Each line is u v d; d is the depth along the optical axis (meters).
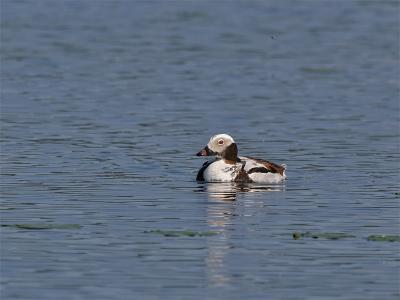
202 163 30.02
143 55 54.22
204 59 53.16
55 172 28.34
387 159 30.66
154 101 41.06
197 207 24.41
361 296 17.75
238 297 17.64
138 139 33.50
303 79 47.38
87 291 17.84
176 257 19.95
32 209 24.00
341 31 64.31
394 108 40.00
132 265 19.39
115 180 27.44
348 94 43.38
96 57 53.31
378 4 76.56
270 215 23.64
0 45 57.03
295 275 18.86
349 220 23.19
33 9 73.00
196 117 37.69
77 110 38.84
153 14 71.12
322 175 28.42
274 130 35.41
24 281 18.36
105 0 78.06
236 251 20.44
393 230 22.25
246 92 43.59
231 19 69.06
